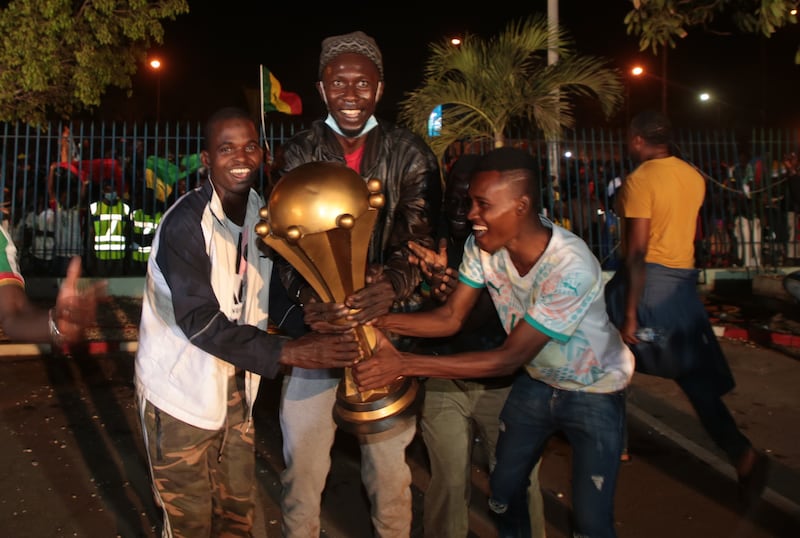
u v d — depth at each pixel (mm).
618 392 2438
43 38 10125
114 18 10672
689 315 3490
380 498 2619
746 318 8250
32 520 3516
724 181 10852
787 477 3955
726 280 10195
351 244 1949
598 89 8789
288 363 2191
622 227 3633
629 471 4074
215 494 2727
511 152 2221
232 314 2543
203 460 2529
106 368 6336
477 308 2812
